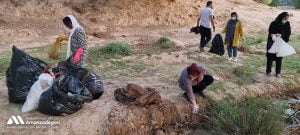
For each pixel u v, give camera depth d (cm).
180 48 1296
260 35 1620
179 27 1706
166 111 725
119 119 677
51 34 1454
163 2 1773
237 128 690
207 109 781
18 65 711
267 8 2219
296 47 1363
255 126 681
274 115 718
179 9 1788
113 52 1170
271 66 998
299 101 903
